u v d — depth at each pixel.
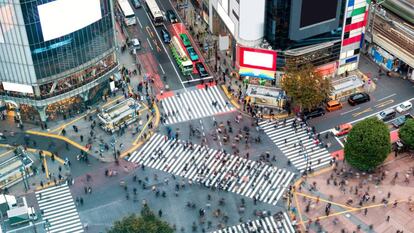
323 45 148.12
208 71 161.12
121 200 127.06
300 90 139.00
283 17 140.50
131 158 136.62
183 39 169.88
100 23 141.88
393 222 121.44
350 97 148.88
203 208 124.44
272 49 147.62
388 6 163.12
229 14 153.12
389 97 150.88
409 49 152.12
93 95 149.62
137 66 162.25
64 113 147.25
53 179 131.75
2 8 128.00
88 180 131.75
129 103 146.25
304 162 134.38
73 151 138.50
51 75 139.50
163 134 142.75
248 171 132.50
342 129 140.25
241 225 120.75
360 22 149.38
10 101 144.62
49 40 134.25
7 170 130.50
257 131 142.62
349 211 123.44
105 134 142.62
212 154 137.00
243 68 154.12
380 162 126.75
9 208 123.19
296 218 122.06
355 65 158.00
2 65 137.88
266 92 147.25
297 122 144.00
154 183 130.62
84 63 142.88
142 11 184.75
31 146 139.75
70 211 125.06
